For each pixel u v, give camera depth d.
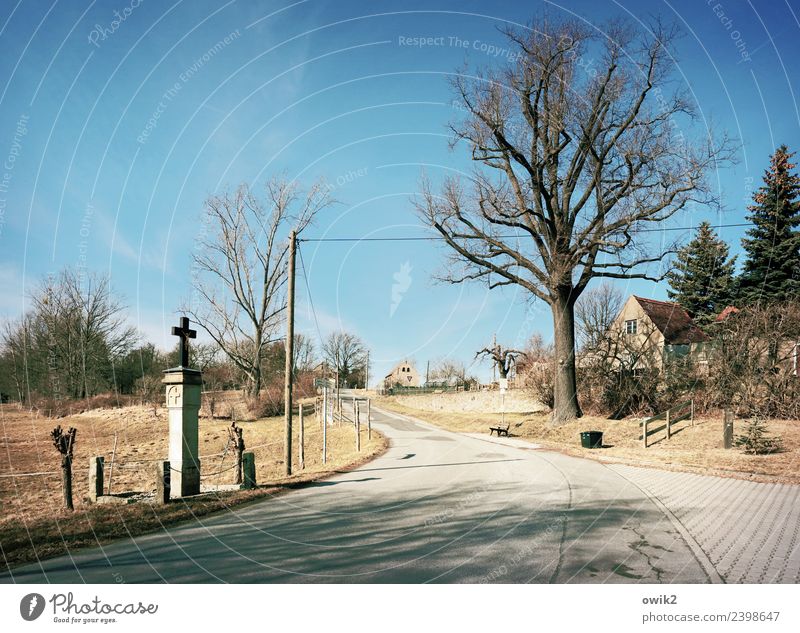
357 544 7.16
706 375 24.92
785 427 19.03
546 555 6.63
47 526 8.27
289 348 16.45
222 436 29.34
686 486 11.55
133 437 28.42
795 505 9.33
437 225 27.91
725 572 5.94
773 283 34.94
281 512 9.28
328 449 23.86
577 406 27.02
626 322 41.84
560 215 27.66
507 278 28.53
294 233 17.25
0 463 20.70
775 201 35.62
